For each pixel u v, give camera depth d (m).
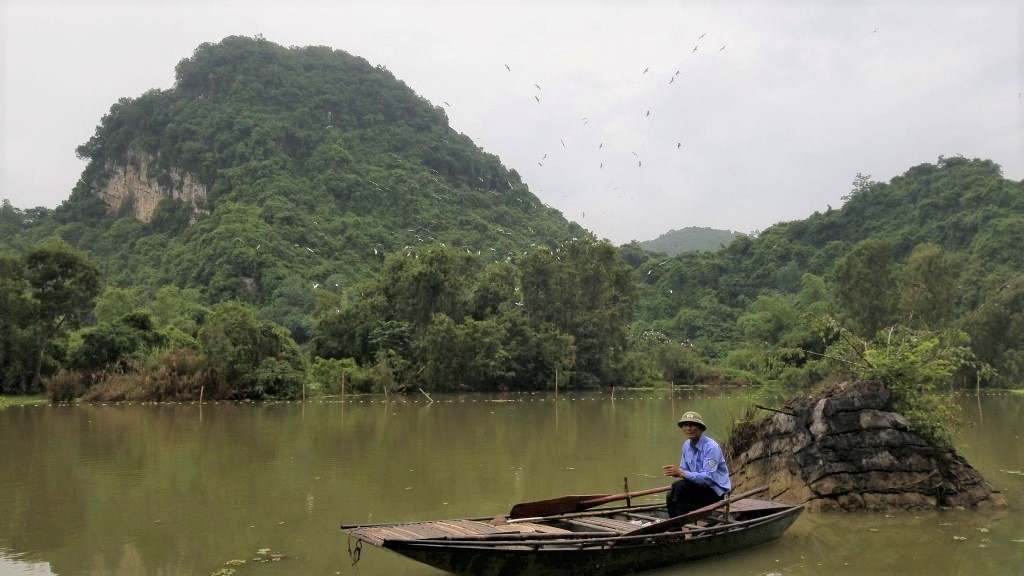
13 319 36.69
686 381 59.84
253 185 95.94
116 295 60.19
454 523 8.07
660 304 96.69
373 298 49.09
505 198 119.81
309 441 19.25
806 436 10.84
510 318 49.31
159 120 111.88
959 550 8.51
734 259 105.19
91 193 113.31
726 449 12.66
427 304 47.91
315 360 47.28
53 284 37.41
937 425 10.94
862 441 10.63
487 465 15.04
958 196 92.25
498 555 6.86
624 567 7.59
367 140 120.25
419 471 14.27
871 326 50.31
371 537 7.10
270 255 79.00
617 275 56.88
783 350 19.05
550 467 14.75
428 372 44.72
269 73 121.12
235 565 8.03
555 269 53.19
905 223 96.25
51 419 25.44
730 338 84.62
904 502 10.43
